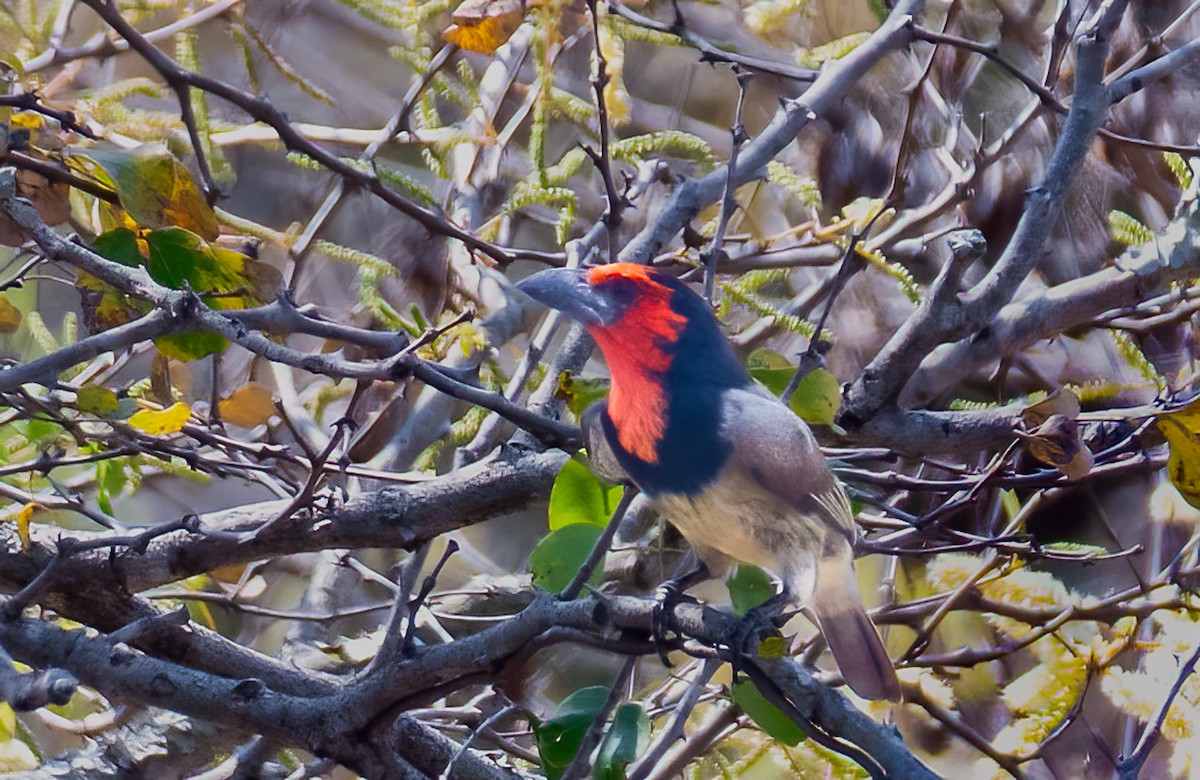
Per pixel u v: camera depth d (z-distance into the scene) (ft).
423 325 21.36
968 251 19.85
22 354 26.48
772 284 32.86
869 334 32.60
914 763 15.20
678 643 16.46
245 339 16.01
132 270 16.35
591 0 19.22
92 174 19.90
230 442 19.81
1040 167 32.83
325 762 17.84
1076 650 23.38
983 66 33.81
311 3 35.42
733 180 20.74
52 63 24.39
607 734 16.69
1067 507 31.04
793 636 21.89
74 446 23.07
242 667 20.77
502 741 21.98
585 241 23.62
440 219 21.68
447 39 23.50
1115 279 23.70
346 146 34.94
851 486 22.68
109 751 22.68
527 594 28.07
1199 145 26.78
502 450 21.52
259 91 25.49
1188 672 19.84
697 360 16.52
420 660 17.22
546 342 24.12
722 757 23.09
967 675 25.70
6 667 12.61
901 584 26.02
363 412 27.66
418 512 20.79
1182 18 26.99
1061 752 27.76
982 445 21.53
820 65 30.68
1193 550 26.66
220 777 21.16
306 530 20.45
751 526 16.60
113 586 20.20
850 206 25.73
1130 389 28.78
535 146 25.34
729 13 34.86
